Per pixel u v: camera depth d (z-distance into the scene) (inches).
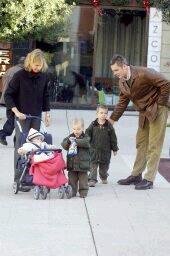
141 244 283.1
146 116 395.2
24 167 371.6
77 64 876.0
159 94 393.4
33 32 694.5
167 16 664.4
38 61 391.2
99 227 309.6
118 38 882.8
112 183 418.0
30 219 322.0
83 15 870.4
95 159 406.9
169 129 675.4
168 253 271.0
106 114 410.3
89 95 882.1
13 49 850.1
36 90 396.5
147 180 400.5
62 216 329.1
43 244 280.7
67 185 370.9
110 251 272.5
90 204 356.5
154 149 398.6
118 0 870.4
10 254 265.4
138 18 879.1
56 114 800.3
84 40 874.1
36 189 364.8
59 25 725.9
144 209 347.3
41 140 375.6
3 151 527.2
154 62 864.9
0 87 842.8
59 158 366.9
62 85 876.6
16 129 391.2
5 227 306.5
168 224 317.4
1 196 371.6
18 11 654.5
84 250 273.4
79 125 371.9
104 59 884.6
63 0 712.4
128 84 391.9
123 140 605.0
